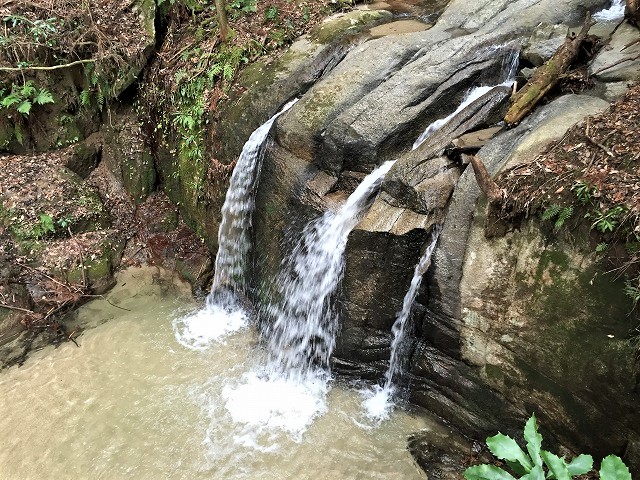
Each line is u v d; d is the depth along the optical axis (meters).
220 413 5.03
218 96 6.65
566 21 6.08
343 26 6.83
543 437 4.17
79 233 6.98
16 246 6.52
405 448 4.60
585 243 3.59
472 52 5.66
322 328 5.37
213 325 6.20
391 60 5.92
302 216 5.51
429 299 4.57
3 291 6.13
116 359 5.70
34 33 6.94
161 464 4.57
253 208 6.07
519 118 4.74
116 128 7.71
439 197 4.55
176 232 7.30
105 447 4.73
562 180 3.79
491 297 4.17
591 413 3.77
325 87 5.86
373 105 5.44
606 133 3.90
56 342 5.92
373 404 5.04
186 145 6.96
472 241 4.26
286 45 6.93
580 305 3.65
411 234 4.50
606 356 3.56
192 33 7.48
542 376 3.98
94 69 7.36
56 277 6.49
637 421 3.53
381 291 4.84
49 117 7.37
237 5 7.45
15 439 4.82
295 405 5.08
